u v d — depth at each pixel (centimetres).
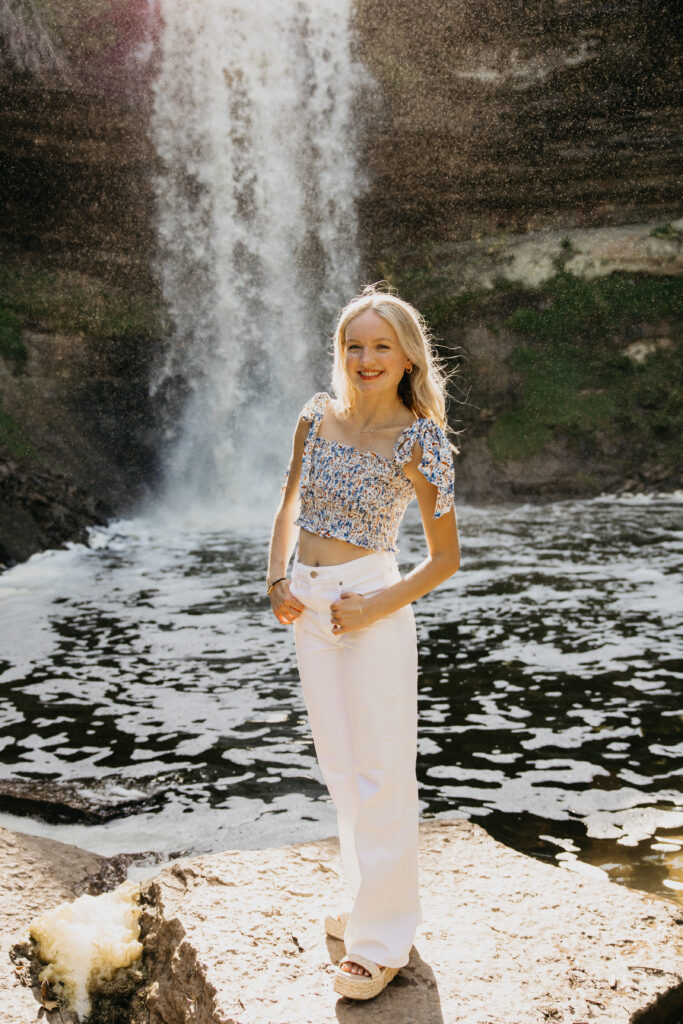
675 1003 230
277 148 1497
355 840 225
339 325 234
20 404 1271
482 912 266
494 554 952
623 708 521
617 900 273
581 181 1504
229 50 1428
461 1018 214
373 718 221
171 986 245
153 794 424
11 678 593
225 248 1491
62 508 1112
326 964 235
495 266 1521
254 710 534
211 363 1477
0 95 1295
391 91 1459
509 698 543
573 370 1459
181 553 1013
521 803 407
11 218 1360
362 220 1557
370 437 228
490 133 1477
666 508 1241
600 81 1423
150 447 1390
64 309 1371
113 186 1405
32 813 409
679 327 1463
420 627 692
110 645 665
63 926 271
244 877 284
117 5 1316
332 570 226
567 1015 216
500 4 1356
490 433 1442
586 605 742
